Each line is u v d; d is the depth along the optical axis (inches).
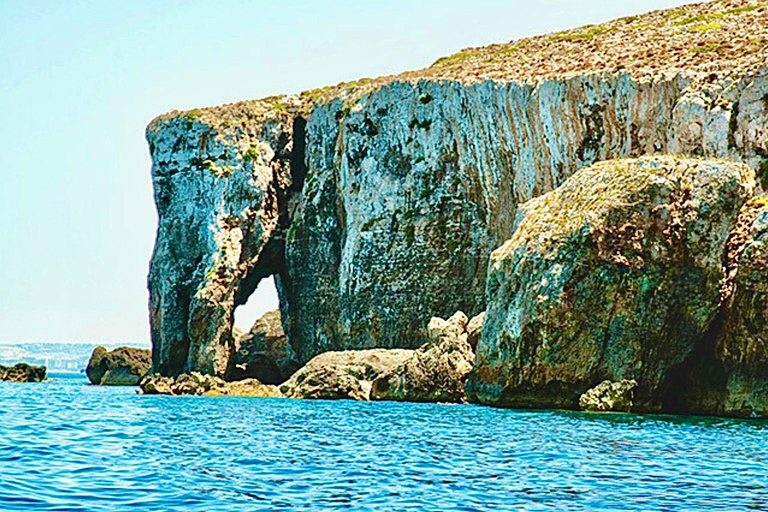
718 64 2834.6
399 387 2655.0
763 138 2613.2
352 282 3518.7
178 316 3727.9
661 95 2883.9
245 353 4028.1
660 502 952.3
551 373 2268.7
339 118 3750.0
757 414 2123.5
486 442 1457.9
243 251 3745.1
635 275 2222.0
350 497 953.5
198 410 2188.7
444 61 4345.5
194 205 3784.5
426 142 3383.4
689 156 2576.3
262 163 3826.3
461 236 3299.7
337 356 2915.8
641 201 2242.9
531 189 3134.8
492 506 920.3
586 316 2247.8
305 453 1296.8
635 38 3764.8
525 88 3149.6
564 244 2289.6
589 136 3024.1
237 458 1228.5
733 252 2226.9
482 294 3225.9
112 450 1296.8
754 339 2137.1
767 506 939.3
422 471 1131.9
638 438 1546.5
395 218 3435.0
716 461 1267.2
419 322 3334.2
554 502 944.9
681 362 2235.5
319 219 3747.5
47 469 1096.2
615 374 2226.9
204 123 3809.1
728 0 4296.3
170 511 866.1
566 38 4133.9
